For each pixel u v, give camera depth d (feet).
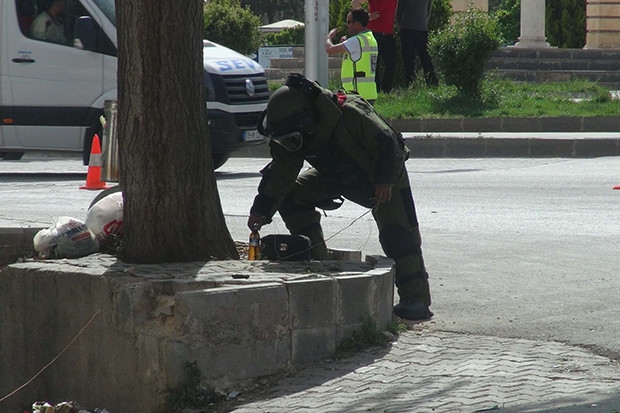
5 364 33.14
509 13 219.00
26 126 69.72
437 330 33.14
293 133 31.99
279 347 29.40
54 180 70.08
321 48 87.10
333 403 26.76
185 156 33.58
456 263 42.75
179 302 28.14
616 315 34.45
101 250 35.91
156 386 28.84
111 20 68.69
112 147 57.16
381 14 103.50
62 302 31.65
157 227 33.45
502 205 57.98
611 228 50.39
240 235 48.03
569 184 66.49
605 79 138.10
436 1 127.03
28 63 69.31
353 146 32.81
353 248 46.21
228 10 155.94
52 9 69.26
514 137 86.17
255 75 70.95
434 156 86.74
